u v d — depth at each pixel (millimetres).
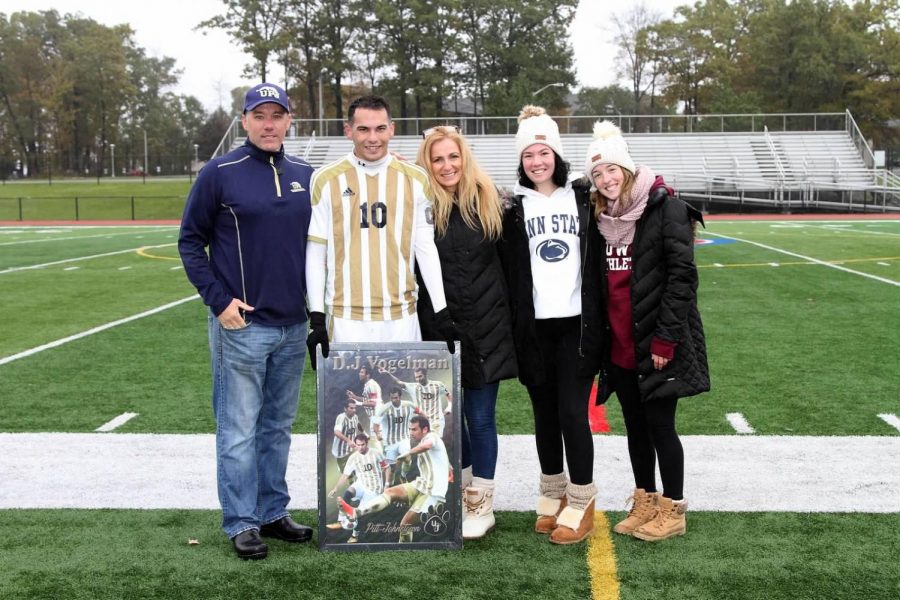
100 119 83750
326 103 60219
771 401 5949
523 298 3641
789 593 3164
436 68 50812
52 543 3650
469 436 3838
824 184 31844
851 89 54188
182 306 10766
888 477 4426
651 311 3523
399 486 3510
